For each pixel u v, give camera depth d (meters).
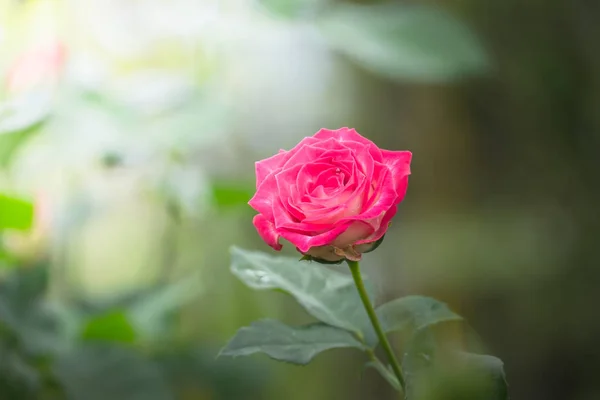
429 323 0.58
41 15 0.92
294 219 0.56
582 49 1.18
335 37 0.86
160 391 0.79
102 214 0.99
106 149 0.84
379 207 0.55
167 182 0.86
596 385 1.11
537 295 1.14
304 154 0.57
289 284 0.62
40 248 0.88
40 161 0.87
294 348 0.58
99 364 0.79
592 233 1.17
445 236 1.18
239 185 0.86
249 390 0.97
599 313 1.13
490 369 0.56
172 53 1.02
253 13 0.95
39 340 0.79
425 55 0.86
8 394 0.75
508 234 1.17
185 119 0.86
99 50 0.98
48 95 0.77
